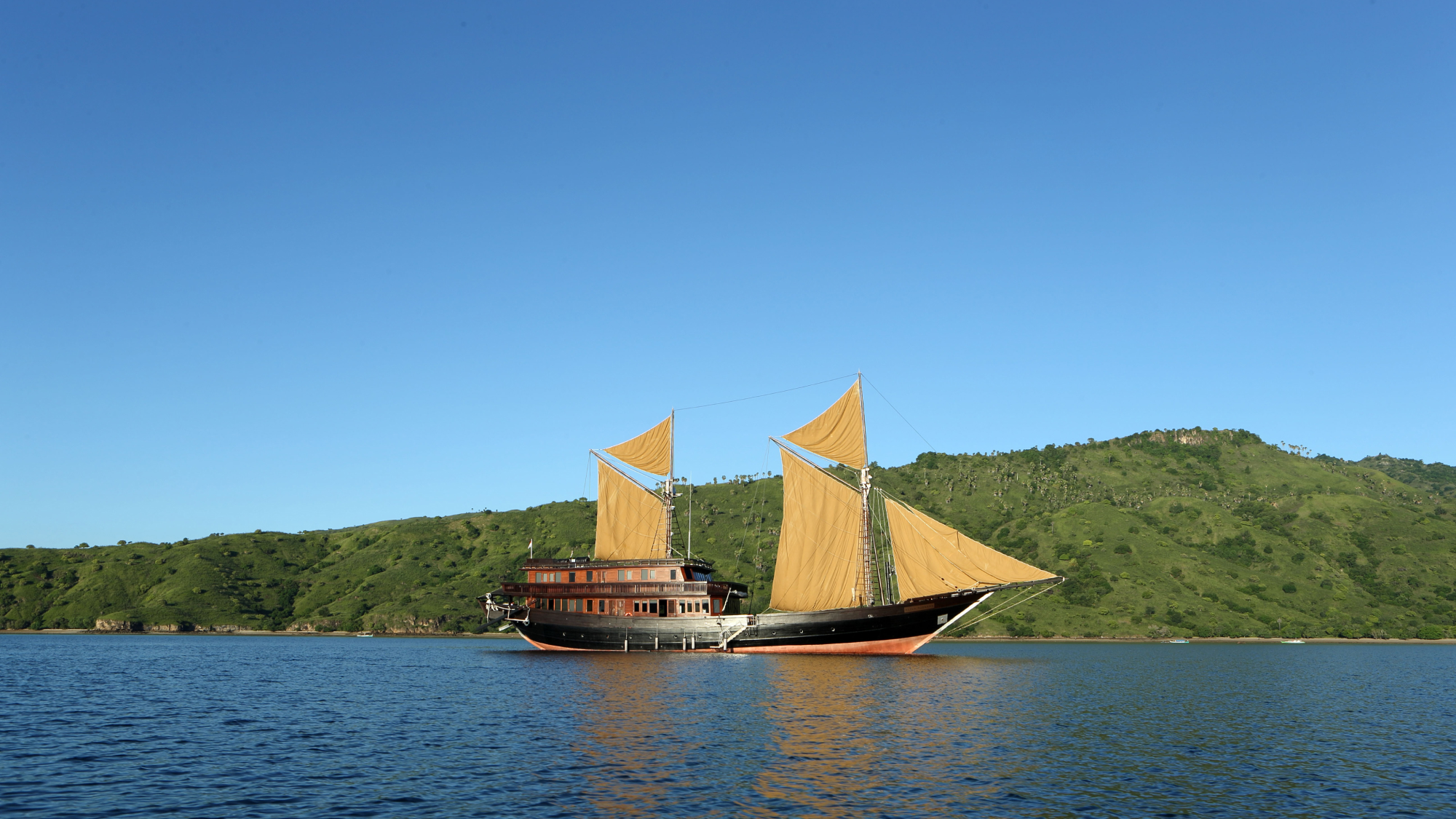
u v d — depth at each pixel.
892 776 38.66
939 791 36.09
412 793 35.66
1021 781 38.12
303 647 162.25
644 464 119.94
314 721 55.69
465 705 62.78
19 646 159.12
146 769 40.50
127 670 100.25
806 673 83.81
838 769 39.84
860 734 49.34
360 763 41.66
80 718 57.88
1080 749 45.94
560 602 111.81
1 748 46.31
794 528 110.69
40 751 45.28
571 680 79.56
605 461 120.81
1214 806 34.78
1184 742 49.25
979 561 98.50
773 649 102.38
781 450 112.06
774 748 44.88
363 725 53.91
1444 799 36.53
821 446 109.50
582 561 110.69
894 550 104.00
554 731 50.62
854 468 106.50
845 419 108.31
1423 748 48.66
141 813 32.78
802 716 55.62
